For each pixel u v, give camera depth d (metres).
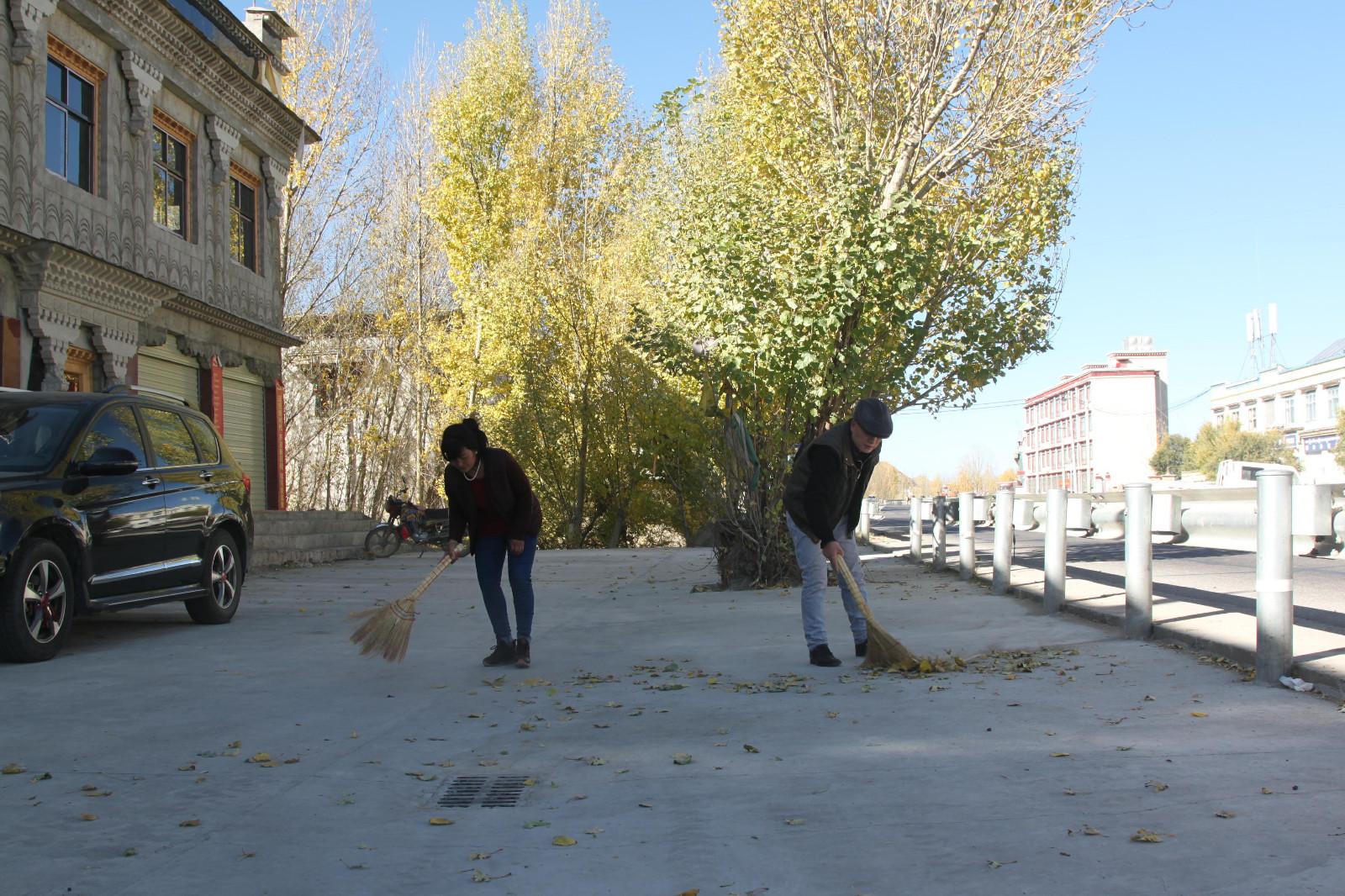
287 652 8.05
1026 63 16.34
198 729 5.48
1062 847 3.49
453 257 34.03
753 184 13.65
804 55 16.91
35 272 13.78
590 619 10.14
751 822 3.87
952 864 3.39
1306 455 101.56
